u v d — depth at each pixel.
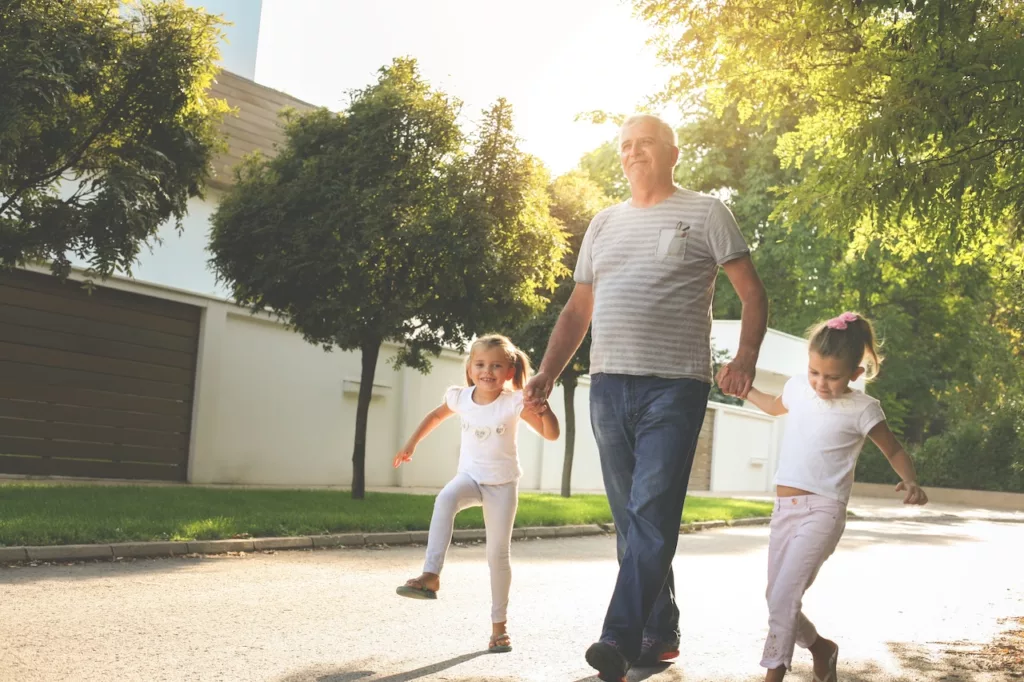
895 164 7.87
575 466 27.53
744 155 41.84
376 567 9.20
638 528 4.52
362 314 14.32
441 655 5.29
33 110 11.13
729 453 35.28
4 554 8.23
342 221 14.11
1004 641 6.88
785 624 4.42
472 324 15.13
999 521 26.03
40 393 15.85
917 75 7.31
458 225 13.92
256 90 22.09
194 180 13.21
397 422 22.12
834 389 4.56
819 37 8.03
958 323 42.81
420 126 14.59
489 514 5.38
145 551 9.16
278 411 19.53
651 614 5.25
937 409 44.03
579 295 5.16
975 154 7.65
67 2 11.77
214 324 18.38
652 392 4.68
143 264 18.31
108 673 4.59
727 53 8.72
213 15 12.82
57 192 12.78
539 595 7.86
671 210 4.78
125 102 12.37
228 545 9.90
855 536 17.12
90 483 15.41
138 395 17.30
